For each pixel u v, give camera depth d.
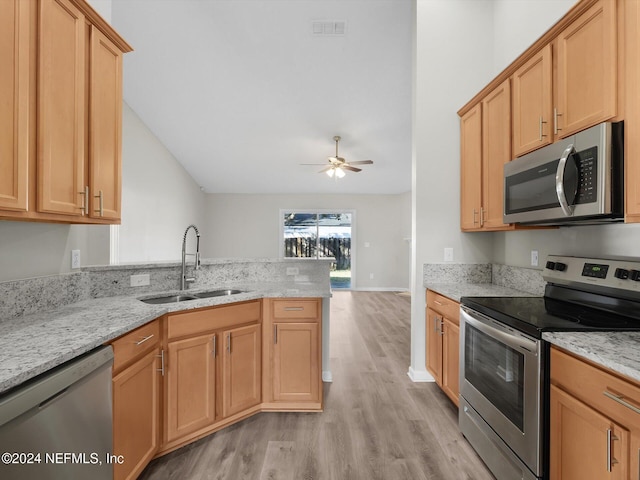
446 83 2.74
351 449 1.85
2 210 1.11
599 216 1.37
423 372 2.75
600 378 1.04
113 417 1.30
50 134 1.26
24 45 1.15
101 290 1.98
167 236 5.69
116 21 3.13
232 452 1.81
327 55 3.58
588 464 1.08
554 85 1.66
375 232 8.23
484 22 2.77
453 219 2.72
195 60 3.64
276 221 8.16
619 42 1.27
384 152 5.81
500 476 1.54
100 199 1.53
